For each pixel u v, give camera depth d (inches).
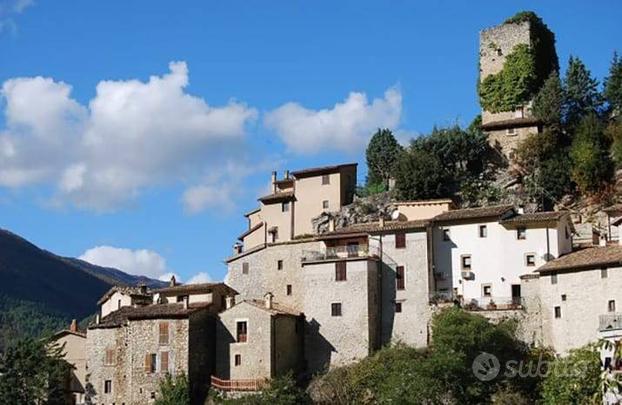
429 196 4478.3
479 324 3265.3
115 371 3833.7
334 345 3730.3
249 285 4227.4
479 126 5002.5
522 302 3484.3
